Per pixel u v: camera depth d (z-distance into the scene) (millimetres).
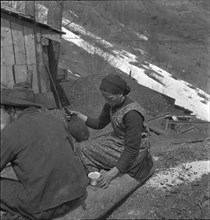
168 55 10867
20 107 2107
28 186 2008
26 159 1976
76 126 2898
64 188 2086
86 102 4426
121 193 2512
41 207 2031
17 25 2395
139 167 2686
